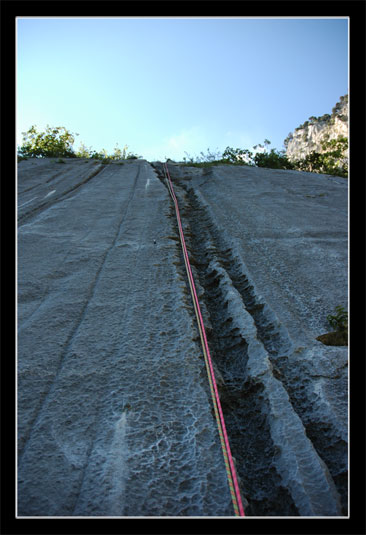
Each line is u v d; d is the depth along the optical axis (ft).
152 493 6.89
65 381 9.49
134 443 7.88
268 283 15.17
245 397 10.14
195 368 10.14
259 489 7.75
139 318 12.26
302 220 22.97
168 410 8.79
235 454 8.51
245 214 23.62
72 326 11.74
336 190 31.48
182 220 22.90
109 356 10.47
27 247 17.35
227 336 12.54
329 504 6.99
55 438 7.90
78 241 18.30
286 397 9.50
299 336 11.94
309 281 15.65
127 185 29.50
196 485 7.12
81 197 25.73
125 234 19.35
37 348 10.59
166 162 45.16
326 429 8.80
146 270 15.53
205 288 15.69
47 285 14.15
